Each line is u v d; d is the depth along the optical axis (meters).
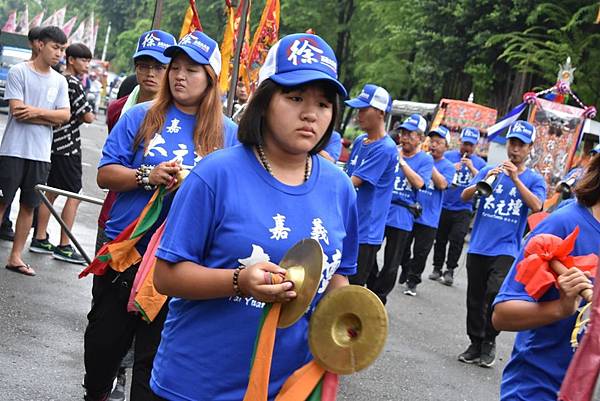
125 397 5.25
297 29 36.59
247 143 2.80
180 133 4.39
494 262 7.77
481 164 12.41
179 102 4.39
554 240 3.24
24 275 7.67
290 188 2.80
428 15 26.08
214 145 4.42
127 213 4.36
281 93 2.73
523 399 3.40
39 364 5.52
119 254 4.19
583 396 2.99
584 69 21.61
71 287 7.59
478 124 20.19
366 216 7.43
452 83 27.75
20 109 7.53
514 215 7.83
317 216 2.80
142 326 4.15
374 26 33.38
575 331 3.26
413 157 9.45
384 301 8.68
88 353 4.32
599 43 21.55
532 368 3.41
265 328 2.64
